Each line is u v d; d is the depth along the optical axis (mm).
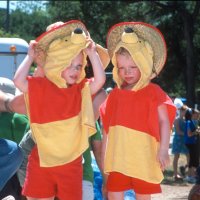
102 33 38156
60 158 4113
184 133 15242
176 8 36500
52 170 4141
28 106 4188
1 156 4520
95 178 5996
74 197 4160
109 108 4449
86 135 4156
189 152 15156
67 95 4160
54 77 4168
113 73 4484
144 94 4352
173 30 40219
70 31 4285
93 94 4316
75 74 4211
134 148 4305
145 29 4441
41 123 4141
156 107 4312
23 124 5617
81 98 4199
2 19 37094
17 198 5473
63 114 4129
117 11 37281
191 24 36062
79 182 4195
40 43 4250
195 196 6770
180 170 16141
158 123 4320
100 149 5113
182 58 41281
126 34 4332
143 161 4297
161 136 4293
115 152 4344
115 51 4402
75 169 4172
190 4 39344
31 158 4258
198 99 41781
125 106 4363
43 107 4145
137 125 4320
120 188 4418
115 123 4387
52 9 39312
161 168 4277
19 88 4184
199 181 6953
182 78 44156
